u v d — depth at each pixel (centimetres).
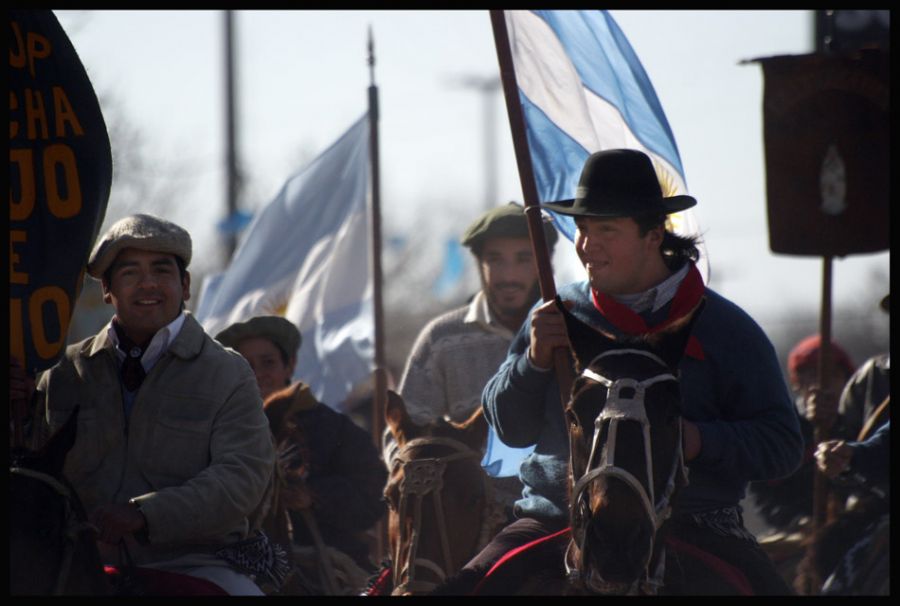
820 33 2084
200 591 1079
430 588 1210
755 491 1875
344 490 1509
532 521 1136
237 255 2084
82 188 1137
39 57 1127
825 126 1795
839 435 1848
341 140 2081
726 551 1088
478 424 1282
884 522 1631
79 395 1124
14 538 941
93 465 1111
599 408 965
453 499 1238
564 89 1413
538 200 1209
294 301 2064
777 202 1812
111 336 1133
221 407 1117
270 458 1125
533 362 1110
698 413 1095
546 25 1416
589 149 1406
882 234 1794
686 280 1110
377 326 1942
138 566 1106
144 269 1124
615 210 1081
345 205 2080
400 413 1313
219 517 1073
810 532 1756
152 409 1109
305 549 1457
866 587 1599
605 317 1107
